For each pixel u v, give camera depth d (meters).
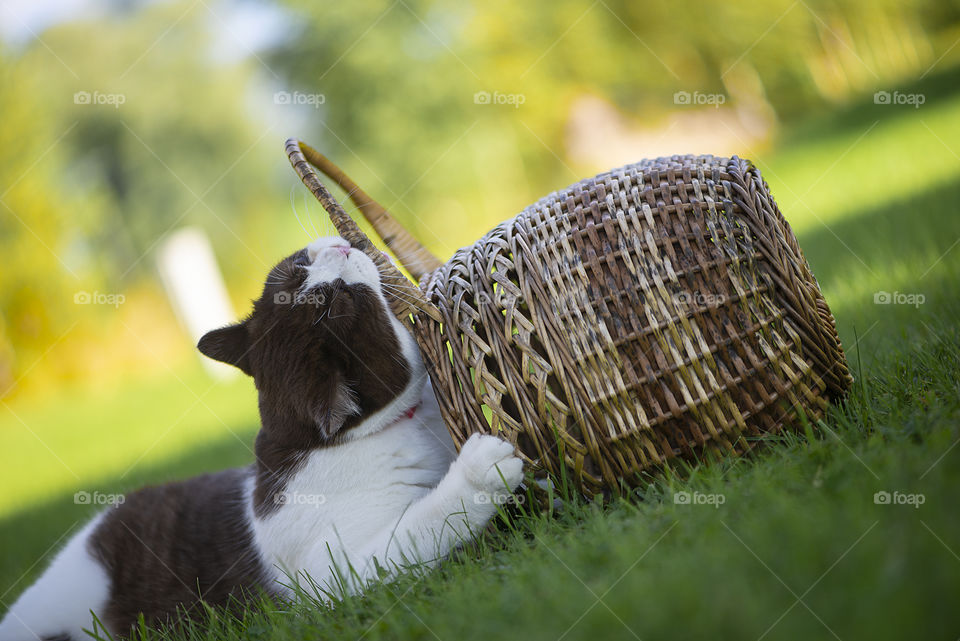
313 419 2.32
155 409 8.52
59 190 13.33
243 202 17.69
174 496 2.83
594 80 16.78
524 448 2.11
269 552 2.37
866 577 1.20
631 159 16.05
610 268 1.89
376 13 15.59
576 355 1.89
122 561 2.67
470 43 15.84
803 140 13.15
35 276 12.20
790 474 1.68
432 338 2.14
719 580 1.28
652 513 1.74
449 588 1.81
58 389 12.36
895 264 3.80
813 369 1.94
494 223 16.20
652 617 1.25
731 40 17.20
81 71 16.61
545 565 1.67
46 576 2.73
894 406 2.00
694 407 1.86
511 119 15.90
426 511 2.12
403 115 15.48
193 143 17.61
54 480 6.22
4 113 12.32
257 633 2.03
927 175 6.34
